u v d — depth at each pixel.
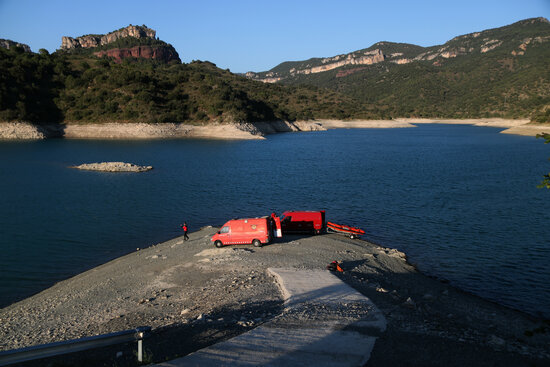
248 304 15.45
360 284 18.58
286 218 31.31
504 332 14.66
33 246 29.19
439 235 31.14
